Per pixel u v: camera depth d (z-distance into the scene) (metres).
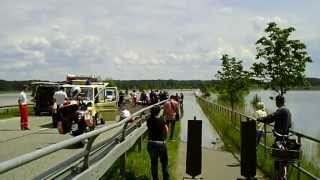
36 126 25.06
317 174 12.32
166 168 11.80
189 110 53.09
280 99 10.98
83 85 27.03
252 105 42.25
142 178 12.33
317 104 81.00
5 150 15.23
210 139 23.17
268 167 13.65
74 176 7.10
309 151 15.99
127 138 12.66
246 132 12.09
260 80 25.34
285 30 24.61
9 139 18.64
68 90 27.62
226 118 30.48
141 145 16.56
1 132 21.69
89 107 17.31
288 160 10.21
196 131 12.28
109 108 26.05
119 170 12.42
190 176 12.80
